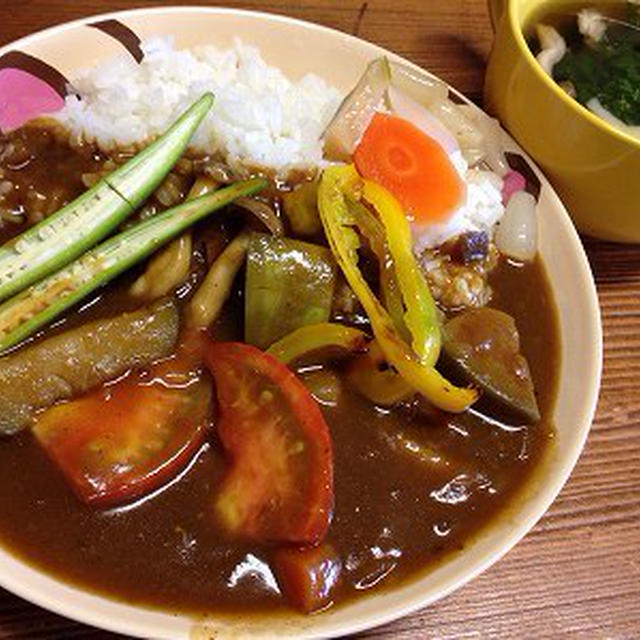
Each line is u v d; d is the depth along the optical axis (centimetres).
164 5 39
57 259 28
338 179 30
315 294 28
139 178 29
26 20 37
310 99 35
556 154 34
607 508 31
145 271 29
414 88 36
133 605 24
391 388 28
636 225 34
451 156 34
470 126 35
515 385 29
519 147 35
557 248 33
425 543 26
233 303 29
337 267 29
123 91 32
